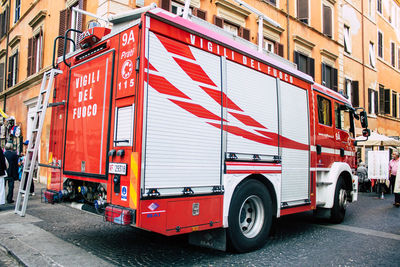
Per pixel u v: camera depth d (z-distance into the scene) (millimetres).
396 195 9641
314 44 17344
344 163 6996
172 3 11000
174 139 3561
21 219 6094
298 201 5555
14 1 18062
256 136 4715
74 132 4520
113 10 9273
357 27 21859
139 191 3191
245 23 13727
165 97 3518
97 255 4211
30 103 14477
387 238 5664
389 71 25859
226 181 4141
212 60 4152
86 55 4453
